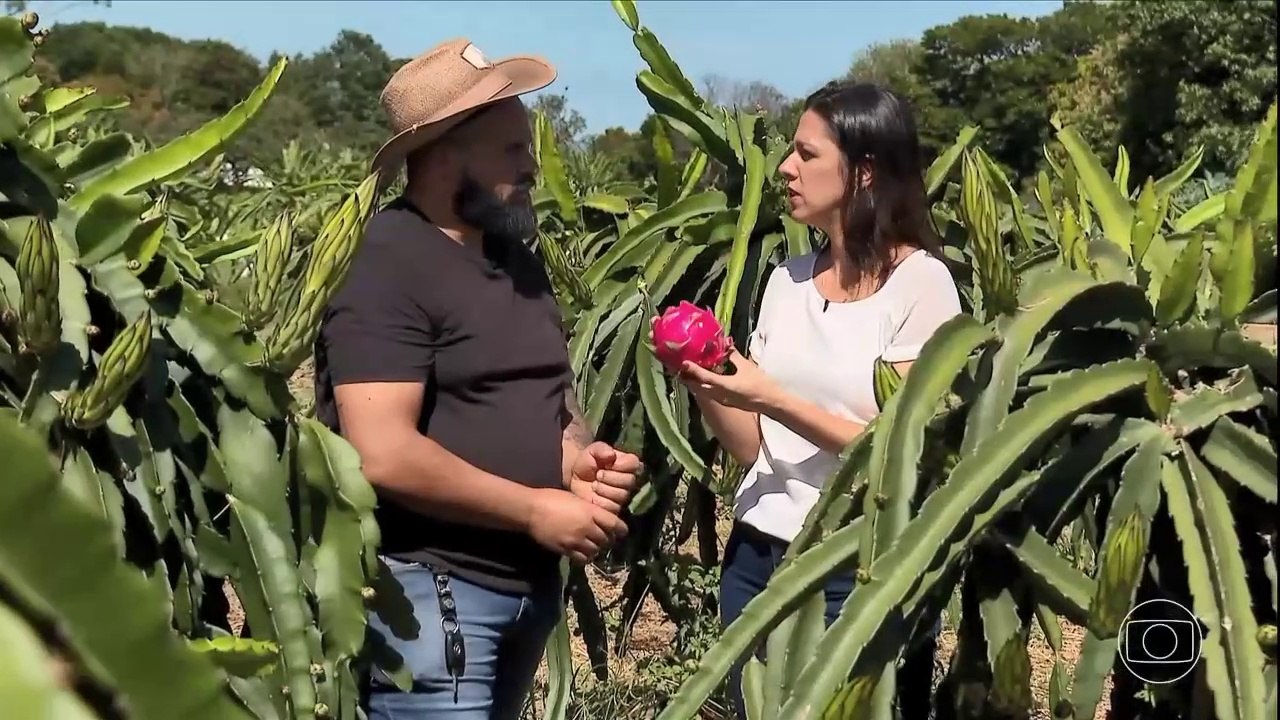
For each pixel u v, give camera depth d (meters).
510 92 1.74
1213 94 22.97
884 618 1.14
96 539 0.76
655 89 2.85
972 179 1.21
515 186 1.83
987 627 1.22
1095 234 2.05
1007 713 1.23
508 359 1.79
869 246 1.93
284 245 1.35
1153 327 1.30
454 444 1.78
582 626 2.86
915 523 1.16
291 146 10.96
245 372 1.35
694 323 1.84
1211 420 1.20
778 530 2.02
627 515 3.06
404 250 1.73
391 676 1.61
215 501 1.40
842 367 1.92
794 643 1.28
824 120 1.92
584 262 3.32
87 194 1.42
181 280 1.34
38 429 1.16
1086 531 1.76
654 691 3.21
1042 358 1.31
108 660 0.76
